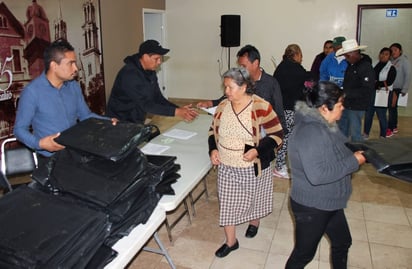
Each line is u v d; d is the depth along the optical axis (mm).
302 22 7125
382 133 5391
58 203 1363
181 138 2867
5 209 1312
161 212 1686
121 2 6117
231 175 2277
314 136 1625
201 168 2205
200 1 7637
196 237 2844
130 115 2918
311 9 7016
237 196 2314
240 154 2219
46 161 1606
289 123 3691
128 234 1481
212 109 3014
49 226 1215
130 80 2791
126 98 2869
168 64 8172
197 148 2617
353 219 3086
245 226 2982
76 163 1541
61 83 2191
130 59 2867
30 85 2125
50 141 1707
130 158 1575
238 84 2092
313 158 1617
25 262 1073
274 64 7477
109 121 1773
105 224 1315
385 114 5293
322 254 2574
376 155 1515
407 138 1703
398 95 5441
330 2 6887
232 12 7492
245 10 7402
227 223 2395
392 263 2475
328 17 6969
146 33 7973
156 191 1716
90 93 5387
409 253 2586
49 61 2059
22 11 4062
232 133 2193
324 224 1769
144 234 1521
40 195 1420
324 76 4699
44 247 1115
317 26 7066
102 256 1294
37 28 4293
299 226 1808
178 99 8273
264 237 2818
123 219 1443
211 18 7664
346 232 1871
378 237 2801
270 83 2824
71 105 2297
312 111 1668
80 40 5078
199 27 7793
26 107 2098
